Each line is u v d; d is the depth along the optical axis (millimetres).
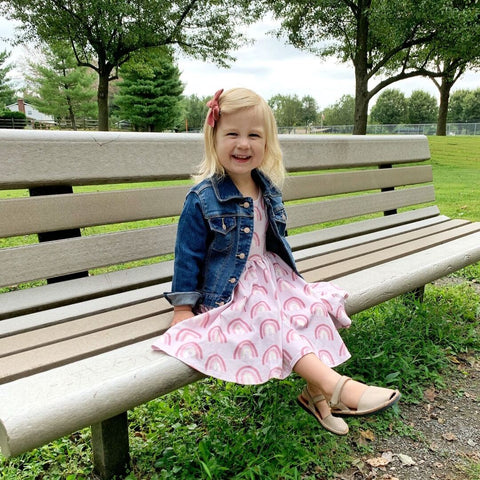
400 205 3258
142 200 1927
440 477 1656
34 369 1213
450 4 12469
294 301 1665
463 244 2586
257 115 1606
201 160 2123
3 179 1568
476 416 1995
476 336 2652
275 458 1656
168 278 1980
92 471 1642
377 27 13945
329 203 2732
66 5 15828
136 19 16062
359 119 15273
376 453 1764
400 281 1996
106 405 1122
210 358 1380
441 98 26906
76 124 42594
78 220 1748
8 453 993
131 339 1411
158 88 37719
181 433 1784
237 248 1625
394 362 2217
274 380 2078
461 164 14938
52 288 1697
